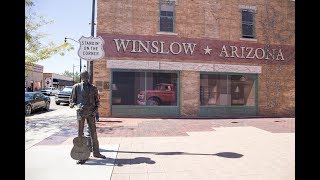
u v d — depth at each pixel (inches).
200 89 670.5
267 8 711.7
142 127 472.1
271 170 227.1
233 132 428.1
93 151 263.4
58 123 514.0
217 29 677.9
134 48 630.5
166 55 647.8
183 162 251.4
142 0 638.5
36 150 289.4
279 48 717.9
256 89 703.1
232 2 689.0
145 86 639.8
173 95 653.9
